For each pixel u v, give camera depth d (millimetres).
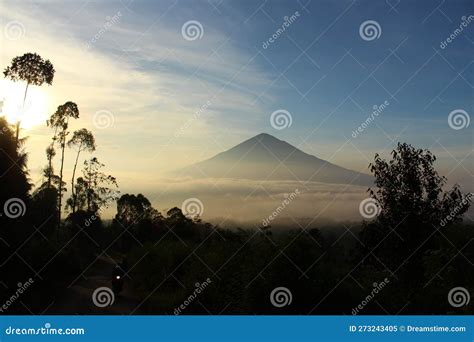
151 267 15828
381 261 13336
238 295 12047
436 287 12188
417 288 12695
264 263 11539
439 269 12039
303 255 11484
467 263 11891
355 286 12133
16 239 15977
